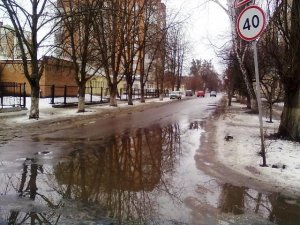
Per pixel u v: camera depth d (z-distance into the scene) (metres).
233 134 15.51
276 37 12.80
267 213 6.08
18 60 28.06
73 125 17.86
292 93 13.11
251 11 8.66
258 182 7.87
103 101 38.66
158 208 6.12
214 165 9.50
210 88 142.62
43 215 5.62
